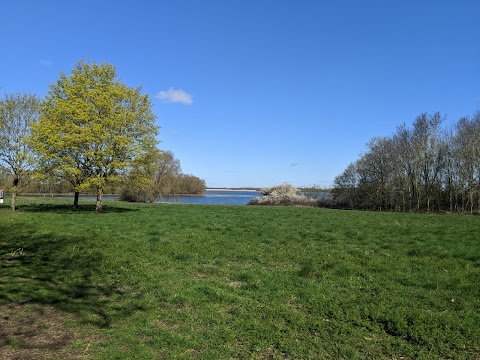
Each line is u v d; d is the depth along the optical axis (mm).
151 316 7477
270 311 7672
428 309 7824
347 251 14156
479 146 50938
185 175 95438
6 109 31328
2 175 32906
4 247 14125
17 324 7023
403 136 58781
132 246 14539
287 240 16641
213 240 16141
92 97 29172
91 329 6836
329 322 7195
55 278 10141
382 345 6277
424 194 57281
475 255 13242
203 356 5820
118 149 29469
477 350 6062
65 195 80000
